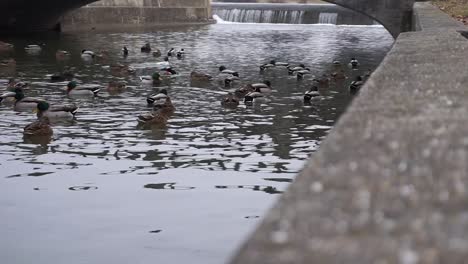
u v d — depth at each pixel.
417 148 2.99
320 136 18.61
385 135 3.30
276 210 2.23
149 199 12.46
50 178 13.92
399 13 41.53
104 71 34.25
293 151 16.72
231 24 80.81
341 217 2.14
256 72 34.69
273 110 22.89
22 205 12.03
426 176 2.54
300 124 20.38
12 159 15.54
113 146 17.05
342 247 1.91
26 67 35.22
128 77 32.03
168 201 12.34
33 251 9.73
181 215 11.52
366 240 1.95
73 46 48.97
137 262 9.27
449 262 1.76
